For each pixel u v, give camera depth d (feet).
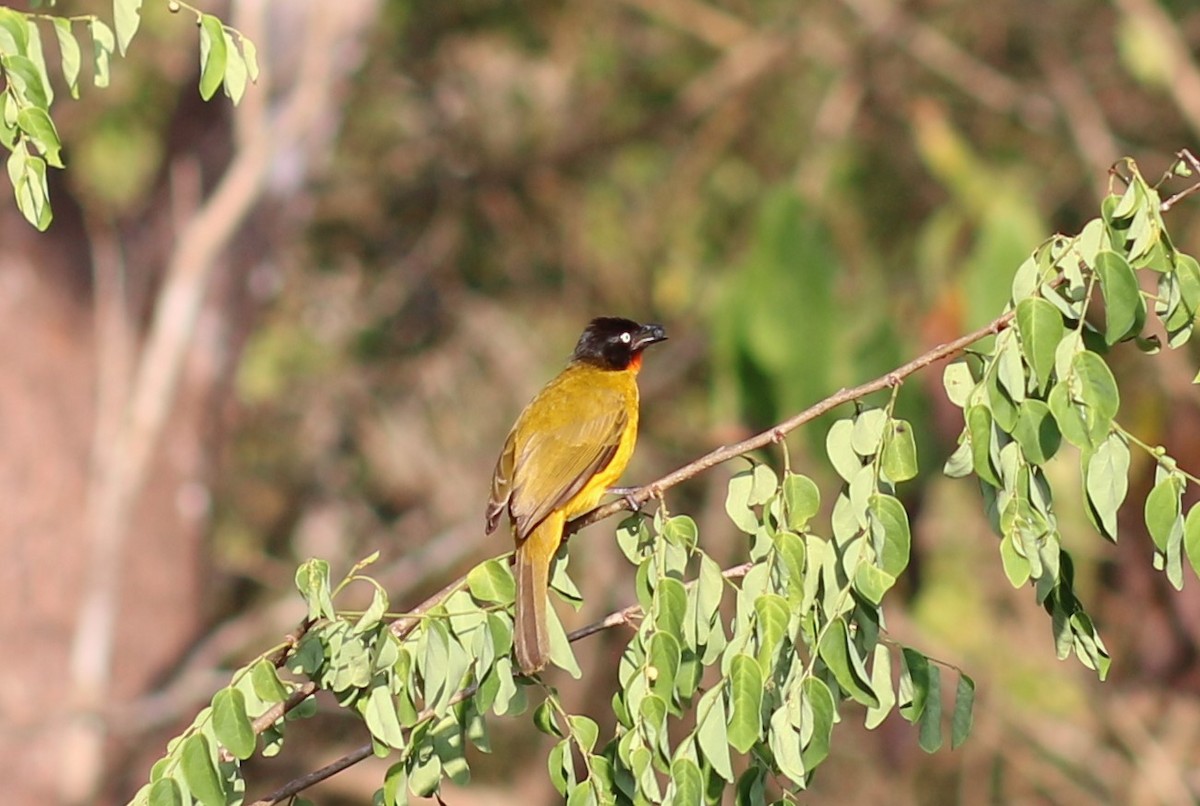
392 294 63.10
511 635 17.67
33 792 43.80
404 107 63.72
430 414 62.08
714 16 62.59
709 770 17.11
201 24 17.62
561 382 26.07
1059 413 16.52
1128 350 49.80
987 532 53.52
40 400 45.11
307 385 61.87
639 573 17.79
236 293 50.52
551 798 53.57
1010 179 59.11
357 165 63.62
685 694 17.75
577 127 63.62
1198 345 49.57
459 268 63.67
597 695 54.60
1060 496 46.47
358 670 17.52
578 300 62.90
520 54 63.72
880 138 61.87
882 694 17.39
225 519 59.82
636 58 64.13
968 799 52.60
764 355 44.93
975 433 16.94
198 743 16.98
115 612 46.19
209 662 50.16
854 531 17.19
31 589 44.50
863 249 59.06
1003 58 62.59
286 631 51.42
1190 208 58.49
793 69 62.49
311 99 46.29
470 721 18.35
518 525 22.72
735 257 59.93
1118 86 61.87
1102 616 51.75
